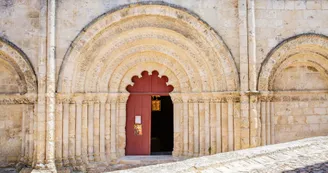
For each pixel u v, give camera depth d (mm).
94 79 13141
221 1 12977
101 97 13234
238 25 12875
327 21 13406
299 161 7941
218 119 13016
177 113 13969
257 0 13133
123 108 13906
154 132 19531
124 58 13648
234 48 12883
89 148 12898
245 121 12438
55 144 12055
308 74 13969
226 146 12914
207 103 13328
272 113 13484
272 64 13000
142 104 14258
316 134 13867
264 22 13102
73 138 12508
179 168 7246
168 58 13875
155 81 14266
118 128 13812
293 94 13812
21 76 12633
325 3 13445
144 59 13867
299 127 13797
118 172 7098
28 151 12367
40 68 11984
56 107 12156
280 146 9227
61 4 12539
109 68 13469
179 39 13406
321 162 7812
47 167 11508
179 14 12828
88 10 12648
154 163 13289
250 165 7684
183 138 13742
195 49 13320
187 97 13695
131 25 13094
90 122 12969
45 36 12117
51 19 12109
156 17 13023
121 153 13820
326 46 13312
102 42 12969
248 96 12539
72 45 12398
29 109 12406
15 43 12414
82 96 12797
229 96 12758
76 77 12734
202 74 13375
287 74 13836
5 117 12867
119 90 13852
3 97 12758
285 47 13078
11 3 12523
